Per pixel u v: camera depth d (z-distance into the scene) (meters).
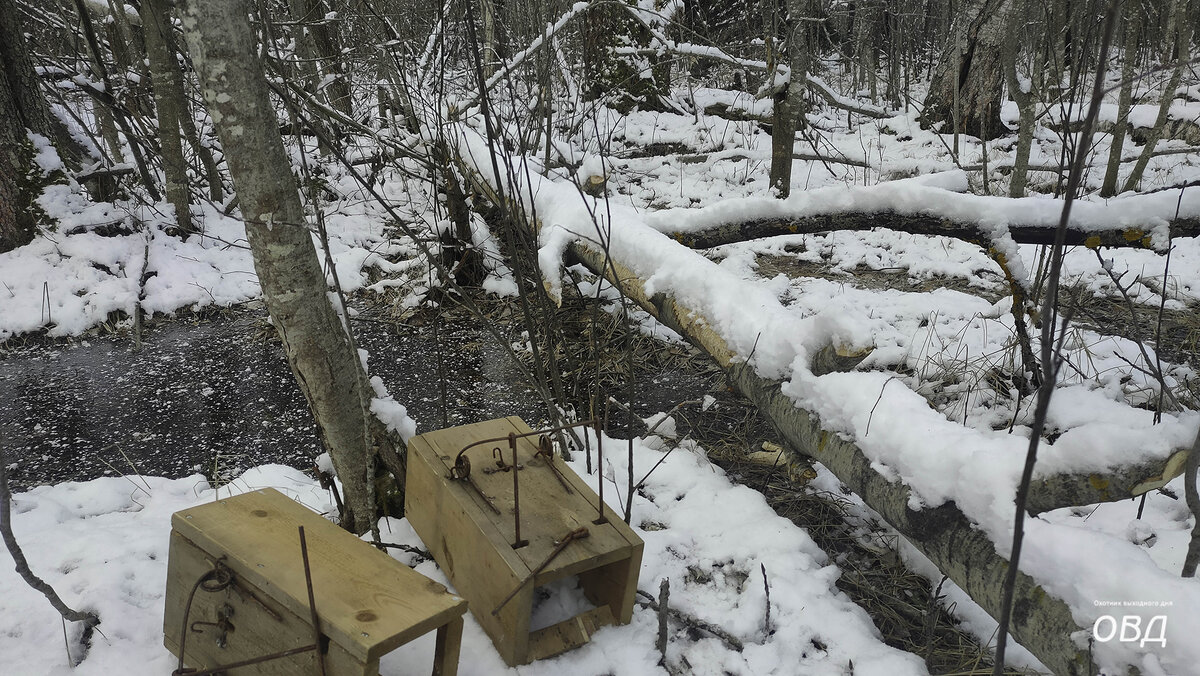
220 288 5.54
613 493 3.00
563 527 2.18
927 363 3.80
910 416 2.29
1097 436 1.88
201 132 7.04
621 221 4.01
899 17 12.73
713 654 2.21
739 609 2.37
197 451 3.76
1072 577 1.77
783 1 7.69
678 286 3.44
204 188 7.02
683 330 3.41
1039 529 1.89
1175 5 5.90
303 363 2.46
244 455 3.72
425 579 1.89
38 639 2.22
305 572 1.75
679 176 7.85
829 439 2.53
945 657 2.29
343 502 3.00
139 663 2.15
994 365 3.73
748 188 7.44
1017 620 1.85
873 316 4.64
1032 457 1.38
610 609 2.27
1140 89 9.85
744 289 3.16
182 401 4.23
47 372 4.56
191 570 2.04
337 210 6.74
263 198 2.21
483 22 8.14
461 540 2.25
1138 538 2.71
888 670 2.13
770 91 6.07
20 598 2.36
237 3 2.03
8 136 5.68
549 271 4.09
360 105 7.64
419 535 2.56
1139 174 6.25
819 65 13.21
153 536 2.74
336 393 2.53
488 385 4.32
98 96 5.67
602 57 9.71
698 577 2.55
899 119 10.05
